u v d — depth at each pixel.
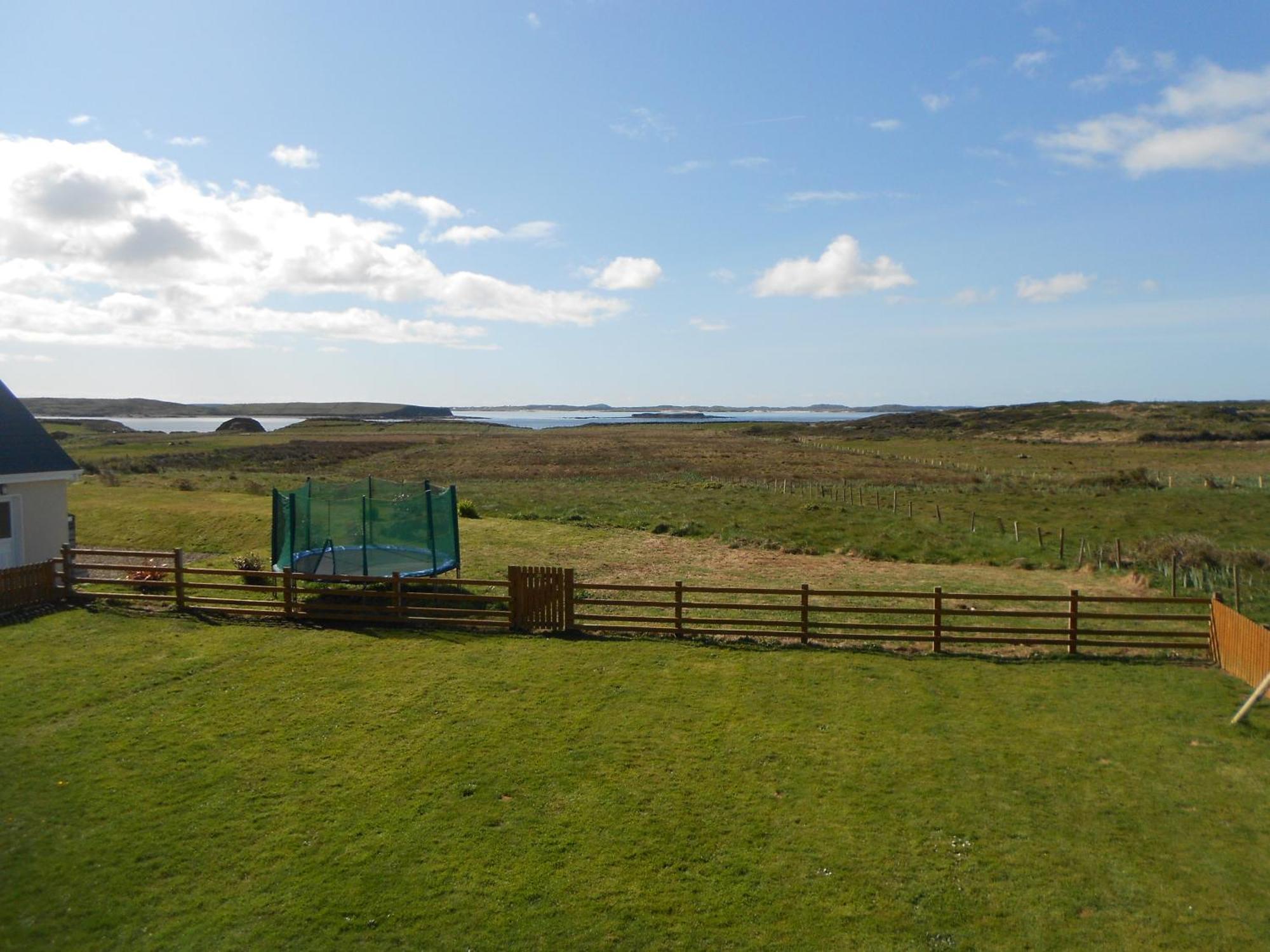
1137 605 20.33
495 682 13.62
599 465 70.31
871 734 11.62
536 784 10.07
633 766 10.56
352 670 14.15
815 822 9.23
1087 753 11.03
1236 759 10.84
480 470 66.88
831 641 16.42
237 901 7.83
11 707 12.34
